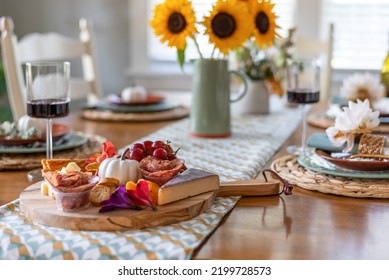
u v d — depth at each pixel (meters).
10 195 1.06
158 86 3.43
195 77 1.59
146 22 3.39
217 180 1.01
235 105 2.25
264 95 2.01
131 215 0.86
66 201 0.88
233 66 2.05
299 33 3.16
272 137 1.60
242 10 1.41
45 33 3.52
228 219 0.94
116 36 3.44
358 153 1.19
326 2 3.13
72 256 0.80
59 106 1.19
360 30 3.11
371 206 1.01
